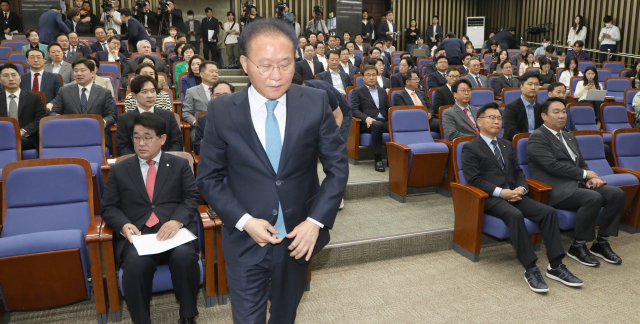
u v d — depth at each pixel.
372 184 4.05
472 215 3.01
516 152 3.46
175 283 2.12
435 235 3.20
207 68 4.20
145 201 2.34
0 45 7.25
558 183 3.19
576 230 3.02
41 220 2.30
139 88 3.29
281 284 1.38
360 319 2.30
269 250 1.34
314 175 1.39
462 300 2.50
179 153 2.81
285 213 1.31
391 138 4.08
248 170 1.30
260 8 12.19
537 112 4.36
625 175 3.40
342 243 2.95
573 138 3.40
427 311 2.38
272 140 1.30
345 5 11.18
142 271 2.03
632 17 10.58
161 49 9.76
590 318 2.32
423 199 4.05
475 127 4.17
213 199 1.30
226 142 1.30
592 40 11.68
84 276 2.13
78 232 2.14
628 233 3.62
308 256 1.29
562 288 2.67
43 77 4.56
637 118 5.48
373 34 12.01
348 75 6.12
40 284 2.05
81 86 4.11
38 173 2.34
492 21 14.90
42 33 7.17
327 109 1.35
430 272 2.87
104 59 6.69
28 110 3.82
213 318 2.30
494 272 2.88
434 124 4.82
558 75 8.08
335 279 2.77
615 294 2.59
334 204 1.30
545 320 2.30
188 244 2.20
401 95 4.92
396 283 2.71
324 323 2.27
